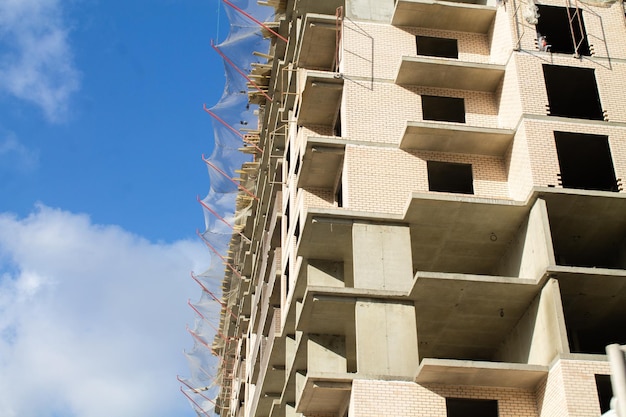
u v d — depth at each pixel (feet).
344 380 95.35
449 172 116.57
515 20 120.06
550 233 101.19
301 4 134.41
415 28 126.72
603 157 114.11
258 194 173.99
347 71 121.08
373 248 106.52
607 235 107.96
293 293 116.67
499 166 115.65
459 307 102.78
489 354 111.34
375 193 111.24
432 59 118.21
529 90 114.21
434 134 113.09
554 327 95.76
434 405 94.48
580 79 117.29
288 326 123.54
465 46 126.62
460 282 99.14
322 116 127.44
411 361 98.89
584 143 111.96
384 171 113.09
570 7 121.39
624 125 112.27
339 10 126.62
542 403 94.79
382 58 123.24
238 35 164.86
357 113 117.60
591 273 97.66
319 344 109.19
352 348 111.65
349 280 112.37
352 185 111.45
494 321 104.99
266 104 162.81
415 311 103.14
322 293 101.96
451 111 123.34
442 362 93.50
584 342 108.99
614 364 34.91
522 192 108.99
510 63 117.91
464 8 124.47
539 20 123.13
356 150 114.52
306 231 108.47
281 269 138.72
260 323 155.12
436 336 108.37
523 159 109.81
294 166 133.49
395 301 102.47
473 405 102.94
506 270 109.70
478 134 113.09
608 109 114.01
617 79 116.78
